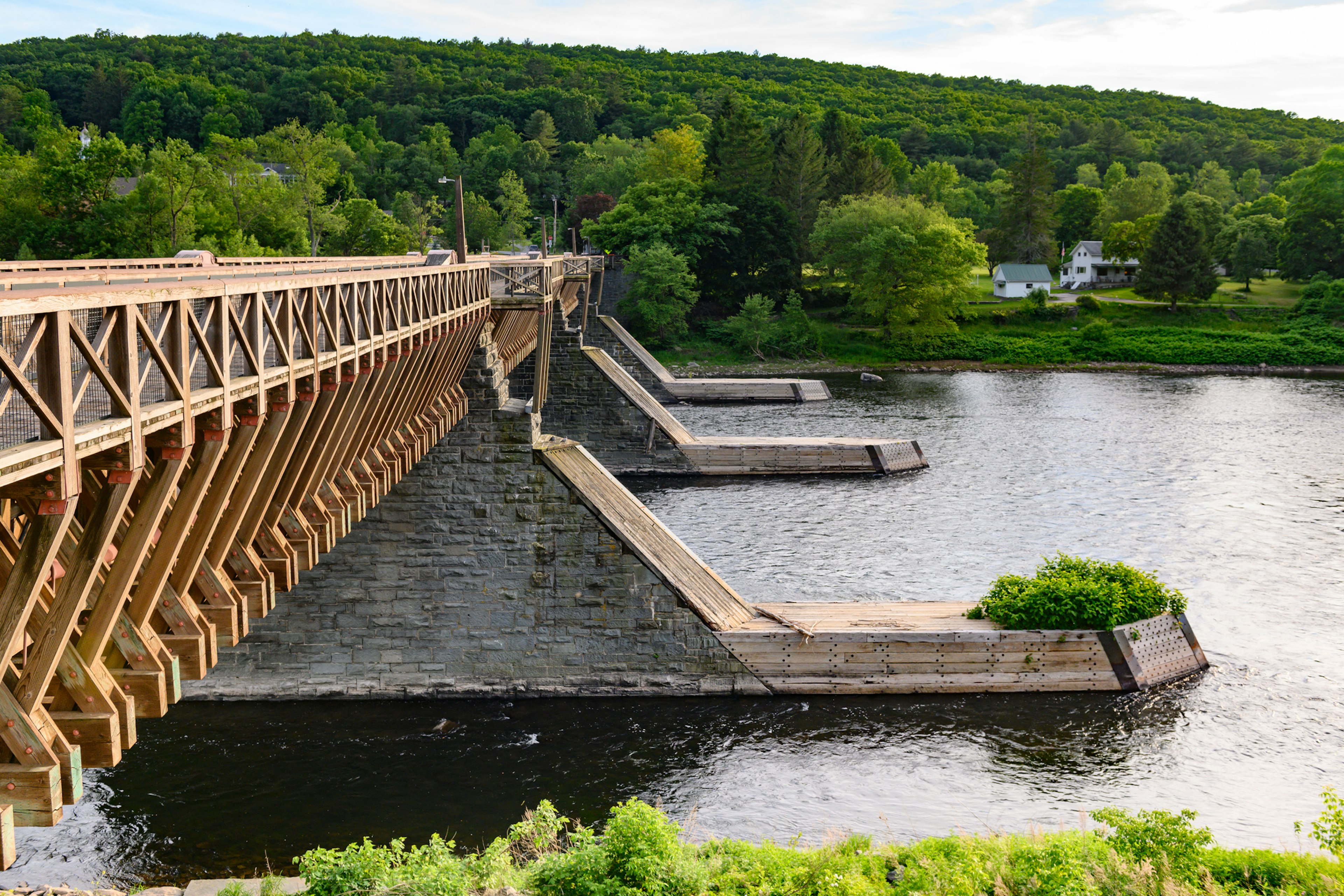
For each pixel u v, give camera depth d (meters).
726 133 131.12
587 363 63.12
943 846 19.95
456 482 30.30
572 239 133.88
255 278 13.35
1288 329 125.31
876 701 29.84
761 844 22.50
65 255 74.06
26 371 9.21
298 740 27.48
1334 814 19.14
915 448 63.50
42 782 9.88
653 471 63.25
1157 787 25.08
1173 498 54.25
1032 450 68.19
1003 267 149.00
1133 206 174.25
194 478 12.41
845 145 156.75
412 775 25.58
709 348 117.75
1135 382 104.19
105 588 11.16
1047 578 32.09
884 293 121.69
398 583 30.41
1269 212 179.88
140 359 11.87
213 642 14.17
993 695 30.08
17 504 12.05
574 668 30.41
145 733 28.02
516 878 18.31
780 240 124.25
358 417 20.08
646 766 26.11
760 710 29.33
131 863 21.44
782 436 71.25
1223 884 17.89
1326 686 30.58
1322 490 55.81
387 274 19.59
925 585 39.56
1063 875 17.67
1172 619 31.59
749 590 38.84
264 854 21.88
